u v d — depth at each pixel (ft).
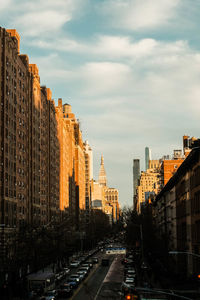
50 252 357.20
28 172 371.56
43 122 440.86
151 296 111.04
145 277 271.90
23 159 351.25
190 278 198.59
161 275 277.03
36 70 411.34
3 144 294.46
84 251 612.29
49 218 458.91
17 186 328.29
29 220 364.17
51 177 474.49
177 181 279.08
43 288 221.66
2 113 296.71
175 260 286.66
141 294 110.32
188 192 228.22
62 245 456.45
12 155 317.63
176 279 220.84
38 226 336.29
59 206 535.60
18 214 328.29
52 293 204.74
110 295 209.15
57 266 378.53
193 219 211.61
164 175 411.54
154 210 520.42
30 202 372.58
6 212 294.25
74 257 492.13
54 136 503.61
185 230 242.17
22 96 353.92
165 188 335.67
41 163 423.23
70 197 652.89
